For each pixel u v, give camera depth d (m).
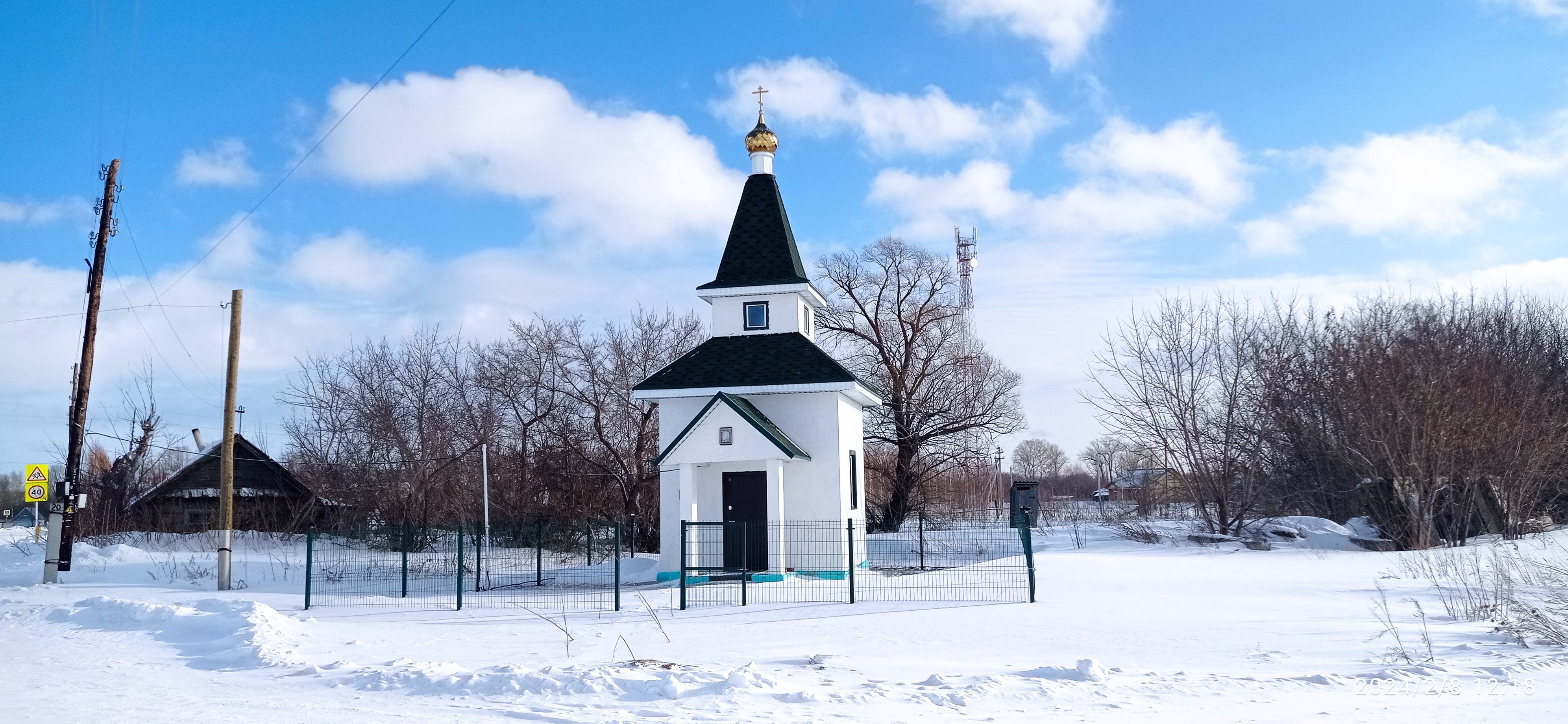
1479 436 29.23
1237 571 24.17
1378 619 15.69
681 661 12.73
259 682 11.60
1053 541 36.72
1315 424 34.78
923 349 49.28
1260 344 36.75
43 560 33.50
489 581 24.56
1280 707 9.56
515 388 40.00
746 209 28.44
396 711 9.68
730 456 23.88
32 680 11.98
